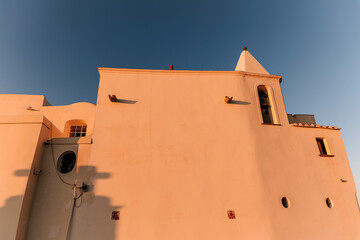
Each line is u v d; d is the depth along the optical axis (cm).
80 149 750
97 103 834
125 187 712
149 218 679
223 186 754
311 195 811
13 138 688
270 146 858
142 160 760
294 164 848
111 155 754
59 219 653
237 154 813
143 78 905
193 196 726
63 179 705
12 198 609
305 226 752
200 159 786
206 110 876
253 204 741
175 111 858
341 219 800
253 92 954
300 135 916
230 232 689
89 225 653
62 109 1096
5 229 572
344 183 873
